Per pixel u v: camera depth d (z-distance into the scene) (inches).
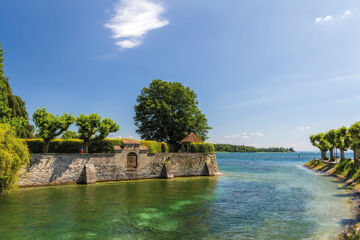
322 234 597.3
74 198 950.4
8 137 865.5
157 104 2194.9
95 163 1391.5
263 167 2903.5
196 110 2349.9
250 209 826.2
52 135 1248.2
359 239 508.7
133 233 587.5
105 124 1437.0
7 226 621.6
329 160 2677.2
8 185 850.8
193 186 1304.1
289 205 887.7
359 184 1273.4
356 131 1638.8
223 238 564.4
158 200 940.6
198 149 1918.1
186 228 628.4
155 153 1637.6
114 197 981.2
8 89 1464.1
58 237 553.3
